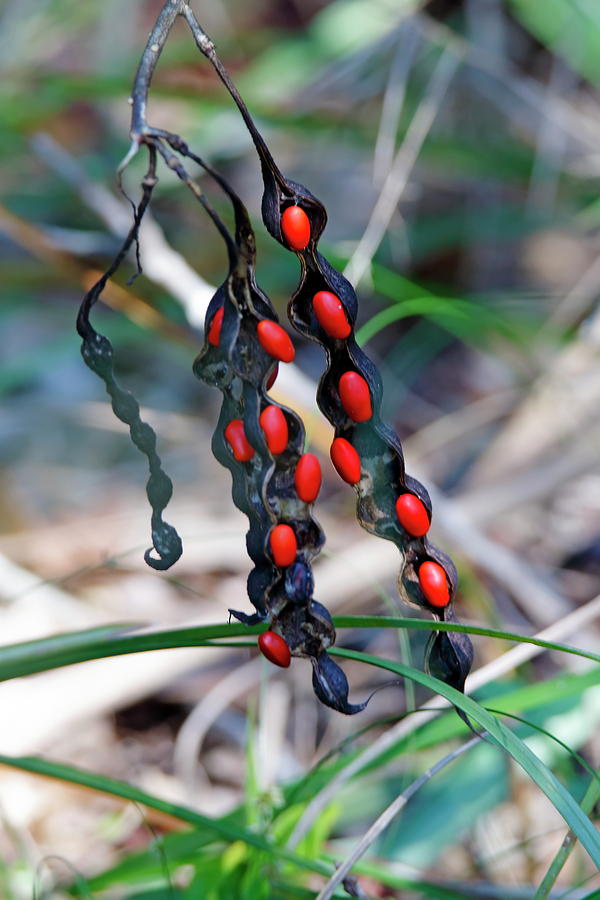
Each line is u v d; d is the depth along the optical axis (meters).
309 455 0.63
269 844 0.72
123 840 0.84
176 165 0.59
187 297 1.11
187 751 0.88
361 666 1.00
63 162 1.28
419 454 1.22
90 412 1.35
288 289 1.36
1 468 1.30
